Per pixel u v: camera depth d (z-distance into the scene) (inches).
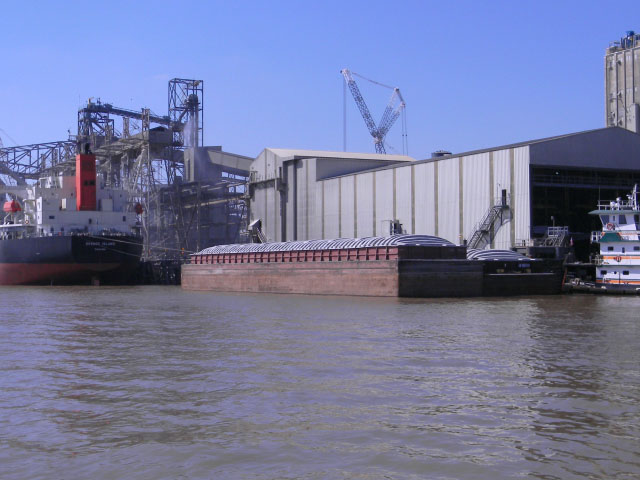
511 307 2304.4
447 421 864.9
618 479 675.4
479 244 3336.6
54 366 1266.0
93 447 785.6
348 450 763.4
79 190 4817.9
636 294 2893.7
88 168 4827.8
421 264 2783.0
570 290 3061.0
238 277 3779.5
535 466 709.9
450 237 3496.6
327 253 3213.6
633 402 948.0
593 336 1561.3
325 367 1205.1
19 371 1219.9
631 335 1577.3
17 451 775.7
